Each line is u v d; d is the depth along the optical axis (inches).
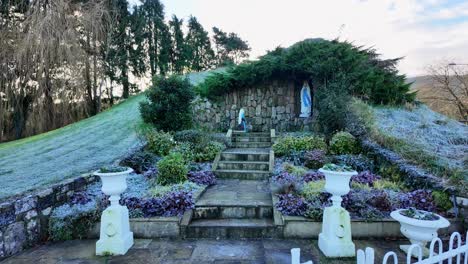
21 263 133.1
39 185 184.4
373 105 394.9
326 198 178.5
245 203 184.7
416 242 131.0
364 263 82.2
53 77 450.3
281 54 461.4
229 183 250.4
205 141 321.1
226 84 443.2
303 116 441.7
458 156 219.1
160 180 223.5
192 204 179.5
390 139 261.4
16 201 146.0
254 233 161.2
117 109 545.6
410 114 368.8
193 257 137.1
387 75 440.1
